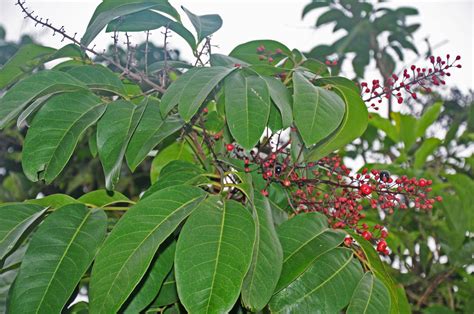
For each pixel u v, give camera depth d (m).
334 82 0.96
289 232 0.86
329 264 0.85
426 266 1.55
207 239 0.77
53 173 0.90
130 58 1.05
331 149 0.96
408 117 1.68
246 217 0.80
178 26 1.05
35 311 0.80
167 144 1.14
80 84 0.95
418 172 1.48
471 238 1.57
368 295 0.84
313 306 0.82
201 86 0.88
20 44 1.84
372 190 0.94
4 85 1.09
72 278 0.82
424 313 1.41
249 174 0.91
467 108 1.92
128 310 0.85
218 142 1.02
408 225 1.65
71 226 0.86
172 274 0.91
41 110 0.92
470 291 1.49
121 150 0.89
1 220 0.89
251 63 1.11
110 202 0.96
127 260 0.78
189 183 0.92
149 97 0.97
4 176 1.89
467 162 1.64
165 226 0.80
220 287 0.74
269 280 0.78
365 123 0.96
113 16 1.00
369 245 0.88
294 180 0.97
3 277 0.95
